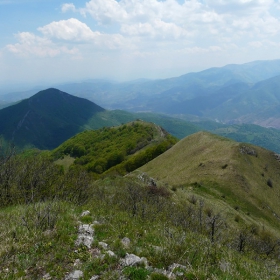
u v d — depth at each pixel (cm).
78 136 13162
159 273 647
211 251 877
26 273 650
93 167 9188
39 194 1474
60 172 2030
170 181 5297
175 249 806
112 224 983
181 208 2147
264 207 4381
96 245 787
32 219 955
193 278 646
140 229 978
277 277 855
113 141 11462
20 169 1669
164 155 7425
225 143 6262
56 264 689
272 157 6281
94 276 636
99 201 1529
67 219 975
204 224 1471
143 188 2814
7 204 1404
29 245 775
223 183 4628
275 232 3606
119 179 3356
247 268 822
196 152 6462
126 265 673
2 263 686
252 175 5153
